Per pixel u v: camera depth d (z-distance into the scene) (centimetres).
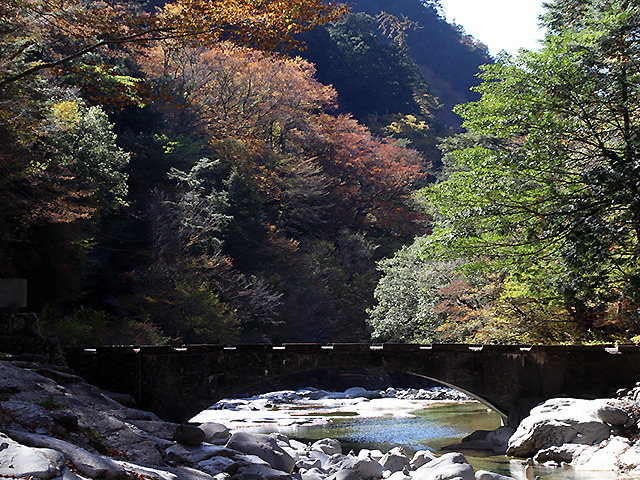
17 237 2266
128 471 633
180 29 1315
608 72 1558
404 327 3409
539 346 1628
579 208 1470
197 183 3850
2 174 2039
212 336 3212
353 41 9175
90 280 3472
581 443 1346
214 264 3484
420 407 2736
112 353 1503
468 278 2550
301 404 2967
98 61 2200
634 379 1592
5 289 1475
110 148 2938
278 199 5200
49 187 2153
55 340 1430
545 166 1638
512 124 1727
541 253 1678
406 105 9019
